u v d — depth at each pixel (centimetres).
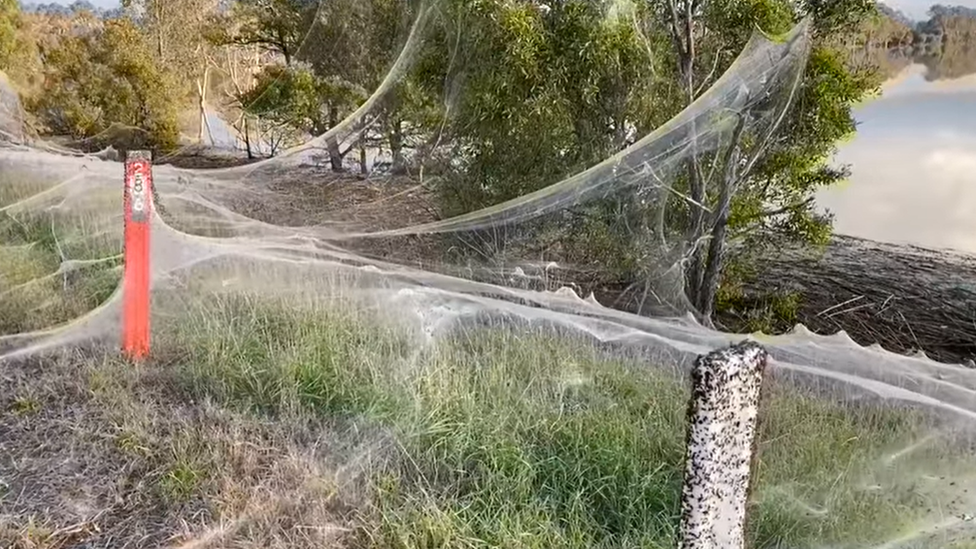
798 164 451
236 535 246
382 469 288
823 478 293
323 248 652
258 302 471
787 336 458
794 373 404
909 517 271
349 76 952
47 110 1270
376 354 388
